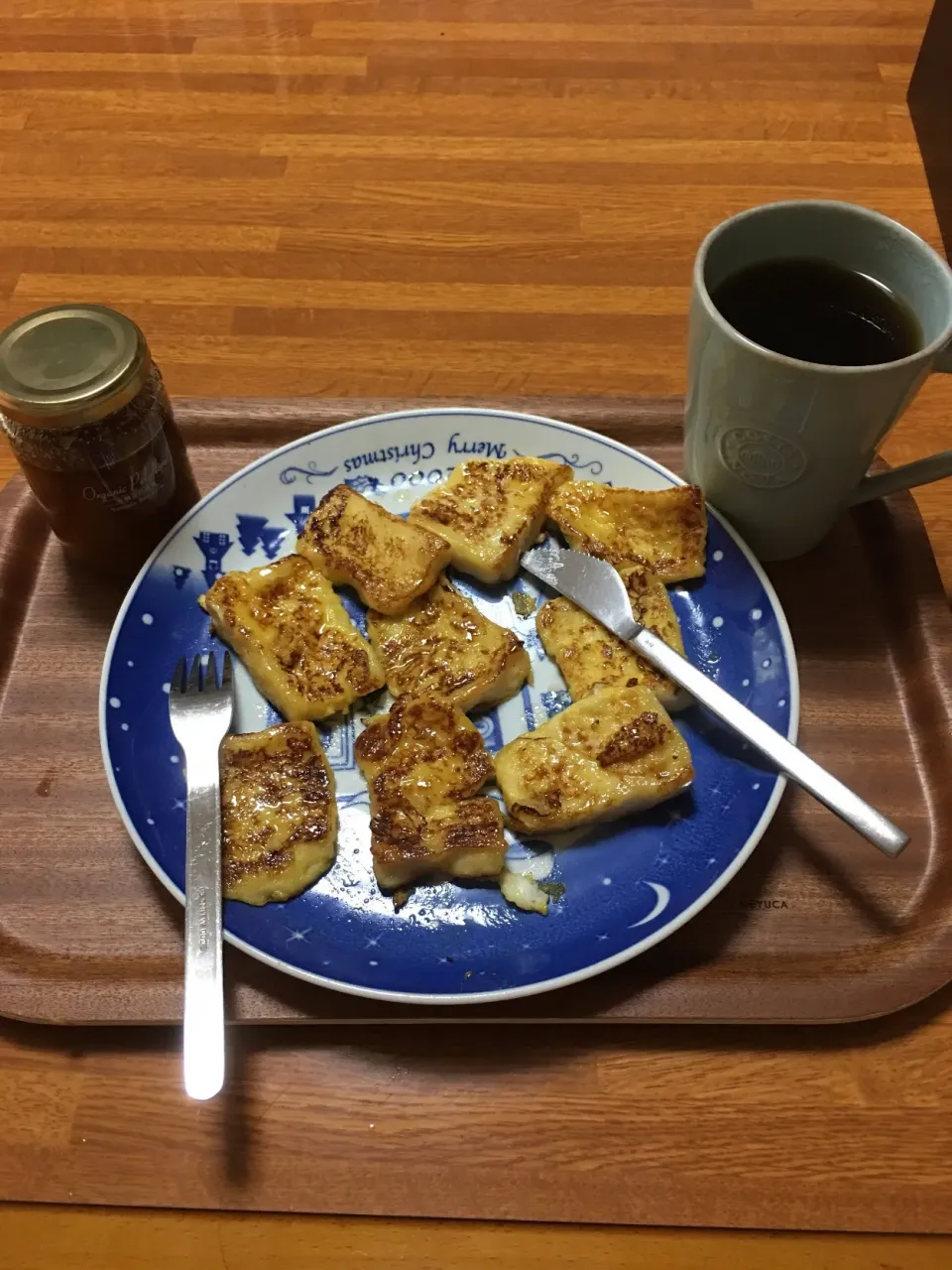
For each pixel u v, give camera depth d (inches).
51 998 14.3
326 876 15.1
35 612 17.8
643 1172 13.6
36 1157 13.7
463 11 28.2
